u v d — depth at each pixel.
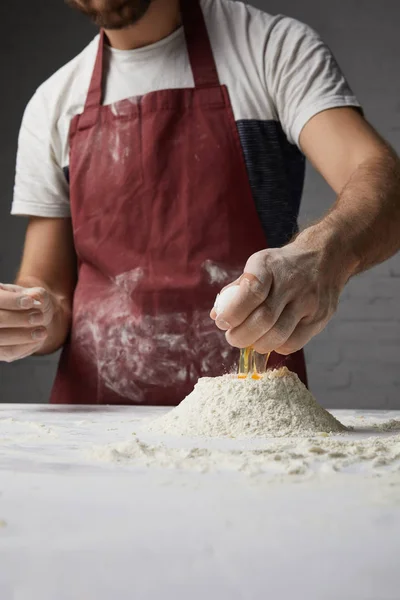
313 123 1.42
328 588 0.33
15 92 3.81
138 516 0.46
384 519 0.45
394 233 1.14
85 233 1.58
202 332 1.48
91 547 0.39
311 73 1.46
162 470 0.62
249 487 0.55
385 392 3.46
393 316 3.47
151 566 0.36
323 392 3.48
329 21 3.61
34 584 0.34
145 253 1.52
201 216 1.50
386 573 0.35
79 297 1.59
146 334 1.50
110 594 0.33
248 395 0.94
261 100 1.52
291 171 1.60
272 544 0.40
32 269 1.66
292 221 1.54
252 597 0.32
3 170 3.80
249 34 1.55
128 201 1.54
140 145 1.54
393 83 3.57
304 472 0.60
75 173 1.59
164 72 1.57
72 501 0.50
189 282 1.48
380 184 1.17
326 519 0.45
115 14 1.46
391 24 3.59
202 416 0.92
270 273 0.90
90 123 1.59
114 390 1.52
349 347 3.49
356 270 1.09
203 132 1.52
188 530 0.43
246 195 1.51
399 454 0.68
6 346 1.27
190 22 1.57
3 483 0.57
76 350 1.57
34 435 0.88
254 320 0.88
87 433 0.91
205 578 0.34
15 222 3.79
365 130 1.37
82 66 1.66
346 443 0.77
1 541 0.41
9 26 3.82
